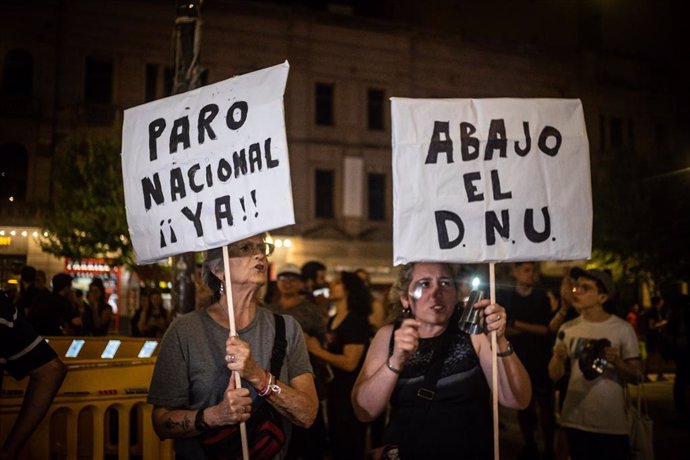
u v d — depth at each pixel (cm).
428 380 312
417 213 306
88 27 2458
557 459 586
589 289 493
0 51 2370
